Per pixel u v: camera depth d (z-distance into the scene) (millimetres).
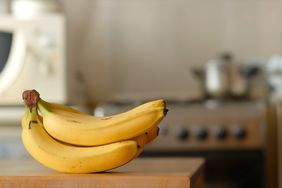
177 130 1871
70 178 700
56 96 1882
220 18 2400
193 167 880
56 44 1890
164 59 2424
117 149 727
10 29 1883
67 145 771
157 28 2432
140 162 1005
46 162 758
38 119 788
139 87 2428
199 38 2408
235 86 2068
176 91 2404
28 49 1881
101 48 2436
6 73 1875
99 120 779
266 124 1853
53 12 2043
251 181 1863
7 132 1880
